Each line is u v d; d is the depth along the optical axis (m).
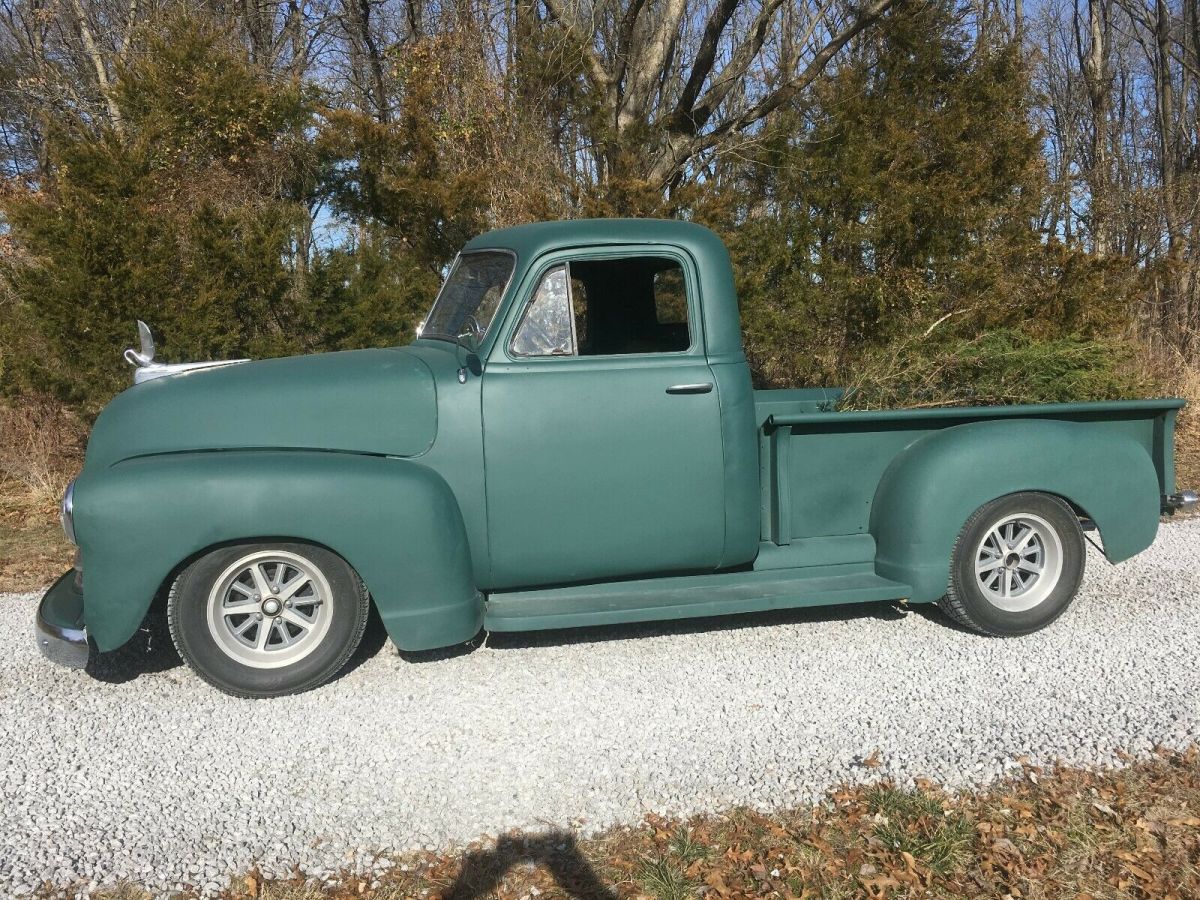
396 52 11.95
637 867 2.80
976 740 3.50
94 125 13.27
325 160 9.73
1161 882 2.71
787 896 2.66
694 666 4.21
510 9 12.08
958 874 2.76
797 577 4.43
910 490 4.34
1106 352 5.64
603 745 3.51
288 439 3.90
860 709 3.77
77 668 3.98
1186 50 16.67
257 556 3.80
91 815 3.08
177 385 4.02
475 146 10.32
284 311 8.47
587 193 9.51
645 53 12.79
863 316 9.28
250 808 3.12
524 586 4.21
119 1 16.52
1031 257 9.68
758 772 3.30
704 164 11.70
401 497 3.81
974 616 4.43
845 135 9.66
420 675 4.14
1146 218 12.76
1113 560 4.55
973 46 10.60
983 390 5.18
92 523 3.62
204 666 3.83
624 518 4.14
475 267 4.54
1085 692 3.90
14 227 8.16
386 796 3.19
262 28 15.54
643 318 4.48
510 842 2.93
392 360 4.12
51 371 7.82
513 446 4.02
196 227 7.97
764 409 5.18
